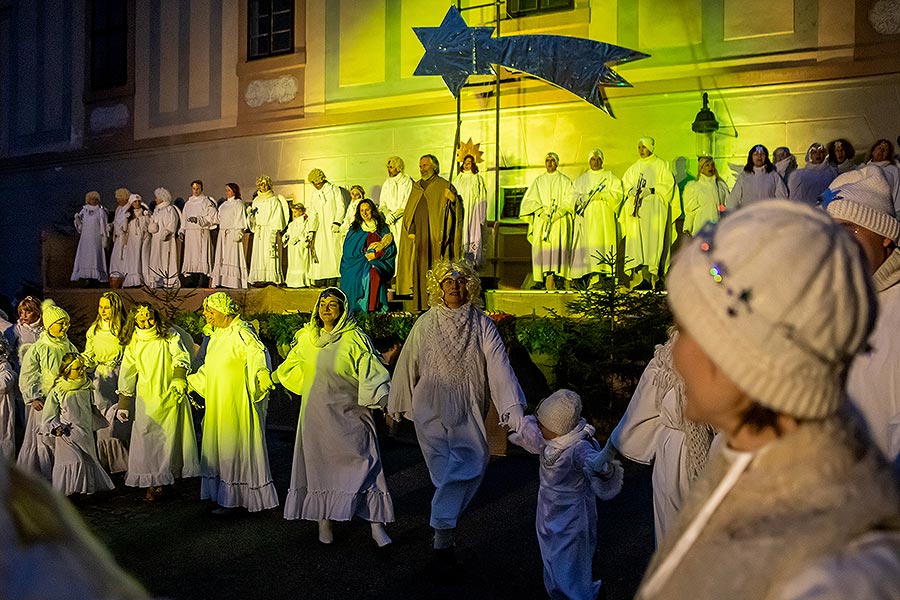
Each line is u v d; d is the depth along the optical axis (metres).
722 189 11.62
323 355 5.75
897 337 2.50
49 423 6.85
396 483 7.78
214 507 6.96
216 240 14.91
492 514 6.66
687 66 12.70
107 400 7.87
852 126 11.60
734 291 1.05
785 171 11.08
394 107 14.91
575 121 13.41
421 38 12.69
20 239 19.53
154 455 6.99
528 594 4.98
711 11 12.58
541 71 12.22
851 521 0.95
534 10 13.92
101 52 18.59
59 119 19.05
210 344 6.73
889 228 2.53
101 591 1.09
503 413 5.32
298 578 5.27
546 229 12.10
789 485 1.03
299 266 13.42
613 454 3.76
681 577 1.09
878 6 11.45
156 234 14.78
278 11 16.41
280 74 16.20
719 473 1.16
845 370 1.04
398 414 5.73
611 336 8.87
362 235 11.43
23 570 1.03
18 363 9.25
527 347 9.21
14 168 19.64
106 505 7.07
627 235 11.75
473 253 12.26
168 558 5.68
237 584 5.17
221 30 16.94
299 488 5.90
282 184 16.09
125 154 18.06
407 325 10.14
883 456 1.05
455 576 5.24
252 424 6.62
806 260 1.01
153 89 17.75
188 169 17.23
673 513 3.19
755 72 12.20
